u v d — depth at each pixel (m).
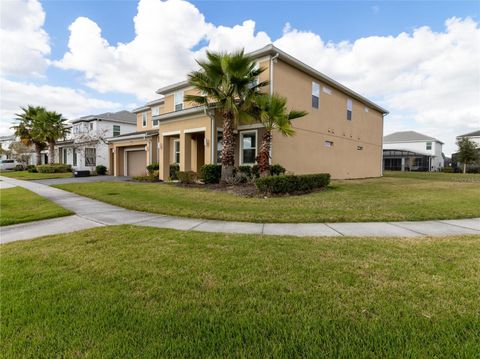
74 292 2.62
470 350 1.79
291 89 13.41
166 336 1.95
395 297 2.49
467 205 7.48
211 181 12.12
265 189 9.12
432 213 6.52
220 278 2.91
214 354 1.77
